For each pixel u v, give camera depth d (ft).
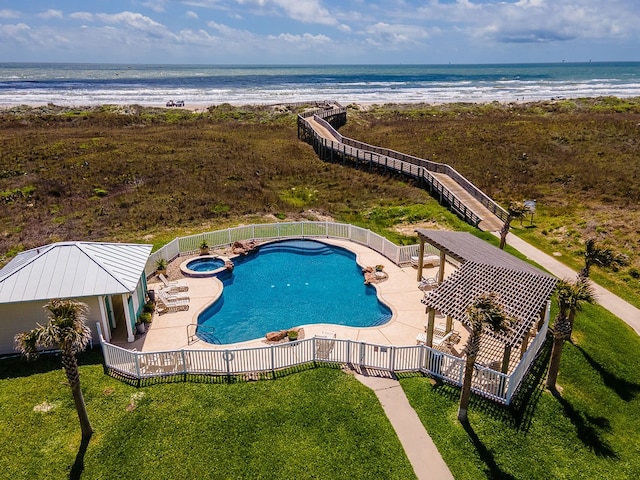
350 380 46.50
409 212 102.37
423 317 59.31
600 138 165.99
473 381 45.21
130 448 38.09
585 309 62.69
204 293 65.87
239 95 379.96
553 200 109.60
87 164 131.75
